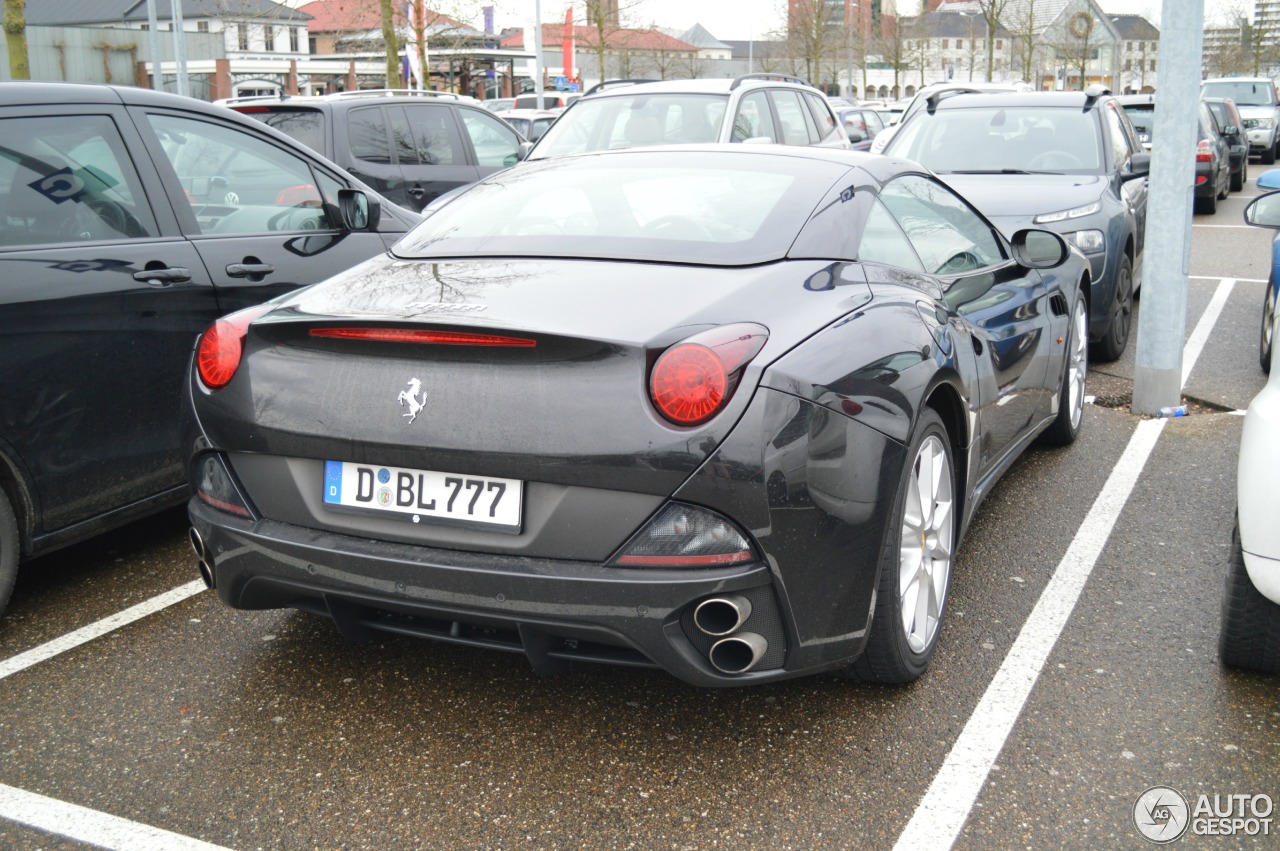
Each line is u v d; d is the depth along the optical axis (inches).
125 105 156.8
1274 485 107.2
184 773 105.7
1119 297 276.5
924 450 117.3
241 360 108.3
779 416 94.5
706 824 97.3
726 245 114.3
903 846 94.1
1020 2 2549.2
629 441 92.7
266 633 135.6
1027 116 320.5
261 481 107.0
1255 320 328.8
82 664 127.9
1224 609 118.3
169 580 153.0
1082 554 157.8
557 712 116.3
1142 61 4650.6
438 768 106.3
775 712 115.5
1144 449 207.9
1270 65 2684.5
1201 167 628.4
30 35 1750.7
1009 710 115.4
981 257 158.1
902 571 115.5
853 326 106.5
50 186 142.9
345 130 347.6
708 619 95.8
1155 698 117.9
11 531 134.4
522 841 95.2
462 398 97.0
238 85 1348.4
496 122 413.1
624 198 127.6
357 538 102.1
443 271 115.4
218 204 165.8
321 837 96.0
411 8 808.9
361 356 102.0
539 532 95.7
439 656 129.0
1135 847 93.7
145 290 148.3
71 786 103.6
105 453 144.7
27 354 134.5
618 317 98.2
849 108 932.6
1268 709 115.9
